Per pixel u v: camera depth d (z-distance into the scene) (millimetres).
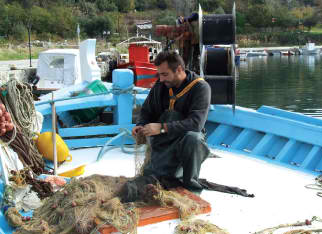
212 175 4027
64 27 66188
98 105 5113
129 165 4406
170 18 80625
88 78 8344
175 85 3301
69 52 16547
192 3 89812
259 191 3584
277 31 94625
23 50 44500
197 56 5535
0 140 3449
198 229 2713
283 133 4562
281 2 111812
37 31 63938
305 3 115188
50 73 16672
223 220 2994
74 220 2719
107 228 2643
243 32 92438
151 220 2834
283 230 2832
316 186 3705
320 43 88000
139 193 3072
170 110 3320
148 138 3387
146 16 86438
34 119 4051
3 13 59531
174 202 2936
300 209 3209
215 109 5305
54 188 3594
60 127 5352
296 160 4465
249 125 4934
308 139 4305
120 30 77125
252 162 4402
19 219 2879
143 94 5469
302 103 20438
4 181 3139
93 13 78625
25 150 3844
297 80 30219
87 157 4770
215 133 5234
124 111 5129
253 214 3102
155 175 3293
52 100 4254
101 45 60750
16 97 3807
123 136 4906
